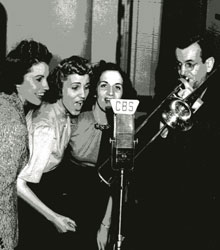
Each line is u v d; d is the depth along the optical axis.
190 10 2.86
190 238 2.96
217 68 2.90
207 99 2.90
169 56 2.87
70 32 2.77
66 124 2.81
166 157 2.89
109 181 2.88
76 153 2.84
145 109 2.86
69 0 2.76
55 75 2.76
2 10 2.69
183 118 2.85
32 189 2.79
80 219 2.88
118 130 2.35
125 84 2.85
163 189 2.91
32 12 2.71
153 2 2.84
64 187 2.84
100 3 2.80
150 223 2.93
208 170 2.92
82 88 2.80
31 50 2.70
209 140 2.91
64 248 2.87
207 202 2.95
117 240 2.72
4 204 1.69
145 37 2.85
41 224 2.82
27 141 1.75
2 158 1.66
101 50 2.82
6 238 1.72
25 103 2.71
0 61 2.66
